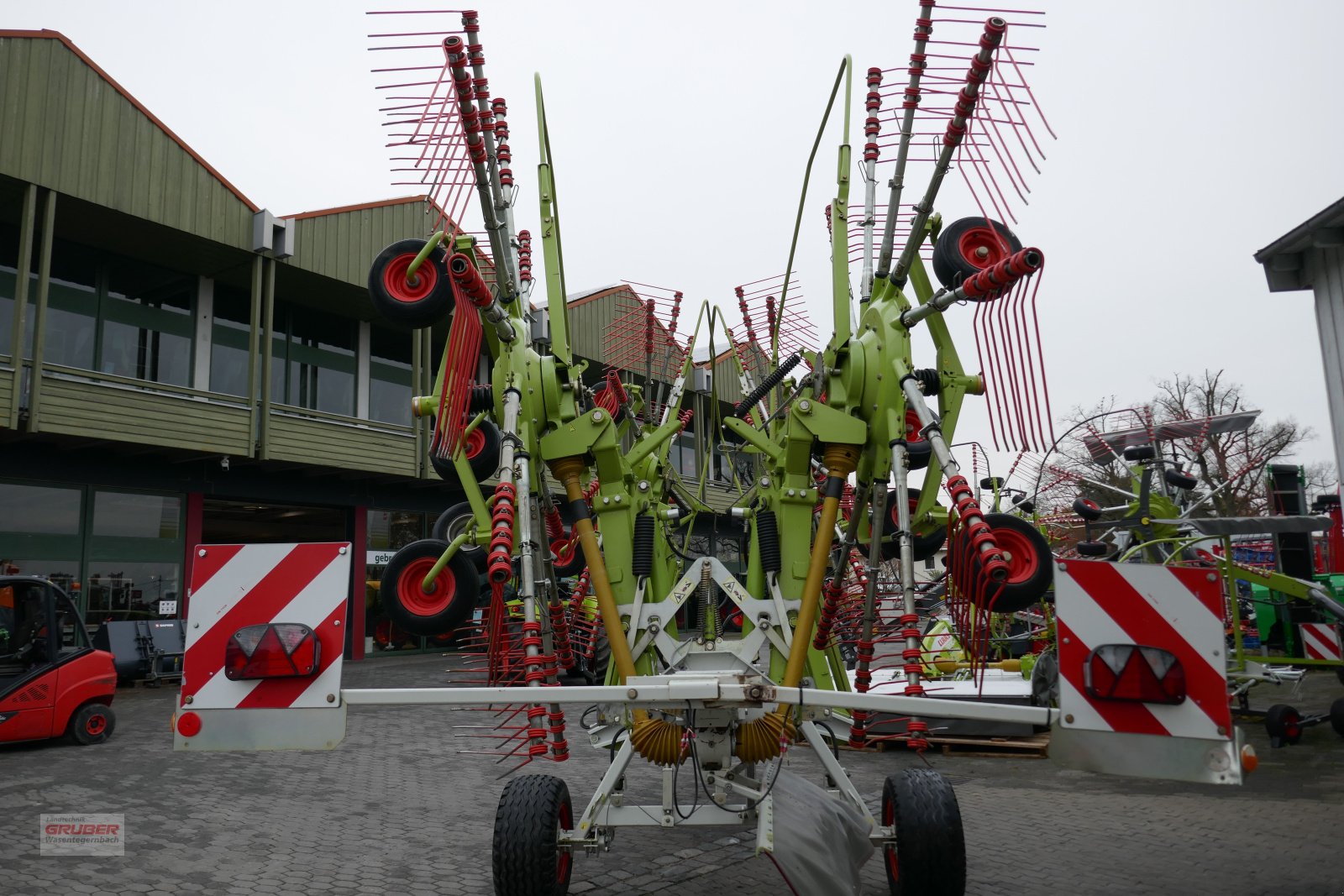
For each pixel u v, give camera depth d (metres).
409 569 4.82
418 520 20.05
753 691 3.23
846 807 4.12
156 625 14.15
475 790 6.95
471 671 4.73
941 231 4.79
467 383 3.96
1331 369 9.38
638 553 4.15
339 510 18.98
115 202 14.10
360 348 19.34
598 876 4.66
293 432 16.42
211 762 8.02
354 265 17.19
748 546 4.97
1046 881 4.55
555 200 4.53
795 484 4.15
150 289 16.28
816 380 4.54
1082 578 3.06
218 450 15.27
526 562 3.61
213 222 15.36
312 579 3.24
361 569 18.78
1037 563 4.26
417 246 4.39
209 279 17.06
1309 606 11.89
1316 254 9.55
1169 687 2.93
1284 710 8.62
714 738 3.79
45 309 13.20
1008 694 8.68
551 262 4.43
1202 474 11.65
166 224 14.73
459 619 4.77
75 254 15.39
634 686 3.22
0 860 5.00
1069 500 11.09
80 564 14.85
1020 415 3.64
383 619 19.25
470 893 4.45
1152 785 7.08
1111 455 10.80
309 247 16.55
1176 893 4.34
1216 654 2.97
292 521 18.50
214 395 15.28
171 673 14.36
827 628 4.20
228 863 4.96
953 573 3.80
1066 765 3.02
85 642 9.03
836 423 4.07
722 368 7.38
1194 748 2.94
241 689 3.19
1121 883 4.52
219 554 3.28
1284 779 7.19
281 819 6.01
